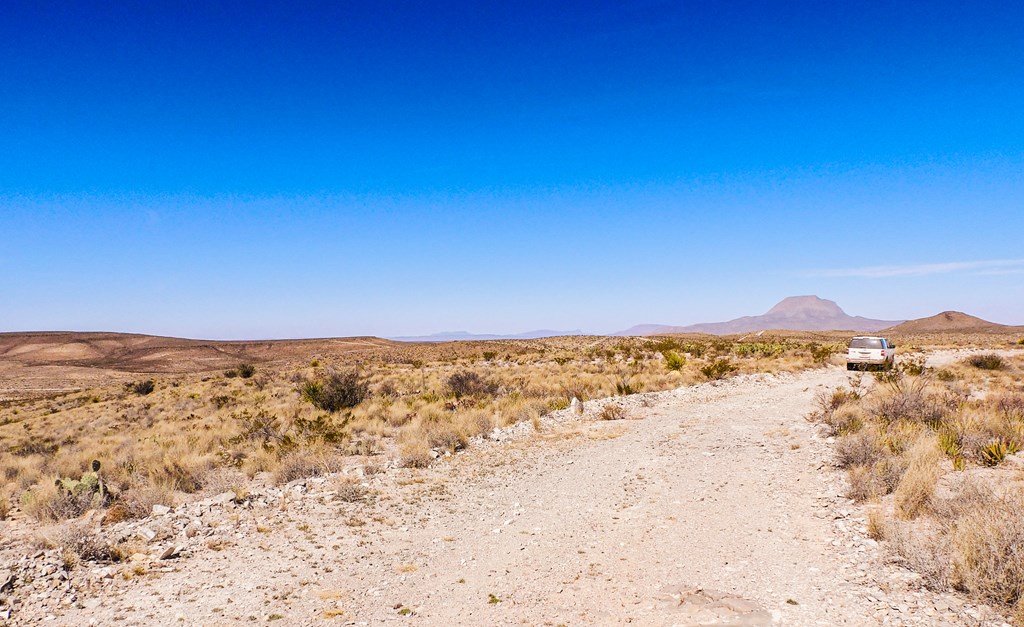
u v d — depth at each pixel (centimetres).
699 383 2667
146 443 1762
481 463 1245
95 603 589
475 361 5316
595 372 3338
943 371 2616
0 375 10431
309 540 786
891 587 558
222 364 13012
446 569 679
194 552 744
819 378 2870
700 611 536
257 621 547
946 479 872
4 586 615
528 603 579
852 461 999
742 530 762
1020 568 509
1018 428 1114
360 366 5444
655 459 1198
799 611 527
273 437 1692
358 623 542
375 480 1114
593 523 824
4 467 1464
